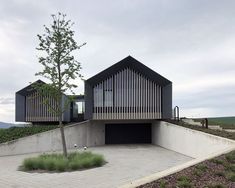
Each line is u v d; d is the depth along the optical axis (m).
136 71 30.91
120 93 30.70
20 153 25.38
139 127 33.22
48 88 19.11
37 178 14.31
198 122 29.69
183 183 9.73
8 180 14.02
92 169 16.64
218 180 10.58
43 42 19.27
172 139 26.33
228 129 26.72
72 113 33.75
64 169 16.19
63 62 19.28
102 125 32.47
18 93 32.81
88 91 30.31
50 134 27.39
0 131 27.25
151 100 30.84
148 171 16.05
